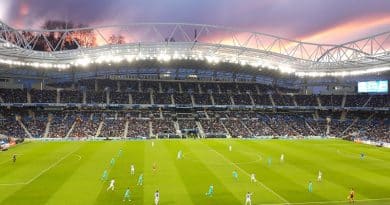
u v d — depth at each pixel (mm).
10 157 68125
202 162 64438
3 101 106438
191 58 104562
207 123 113438
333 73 120125
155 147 82438
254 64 112062
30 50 90375
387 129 108438
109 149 79000
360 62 100750
